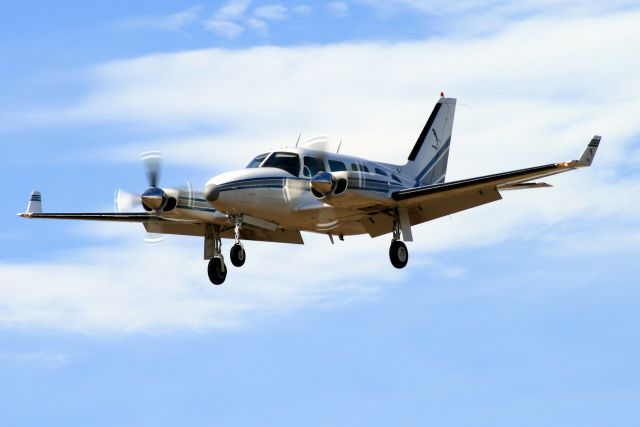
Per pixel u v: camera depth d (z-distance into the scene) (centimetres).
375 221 8700
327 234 9112
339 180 8038
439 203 8462
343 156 8644
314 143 8538
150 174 8450
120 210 8519
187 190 8425
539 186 8700
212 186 8000
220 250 8719
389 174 9125
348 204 8138
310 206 8344
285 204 8294
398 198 8238
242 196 8075
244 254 8338
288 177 8319
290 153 8456
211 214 8544
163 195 8294
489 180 7938
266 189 8181
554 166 7600
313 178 8000
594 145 7469
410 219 8725
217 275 8669
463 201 8375
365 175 8150
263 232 9062
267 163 8406
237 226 8312
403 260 8550
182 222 9125
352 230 9031
